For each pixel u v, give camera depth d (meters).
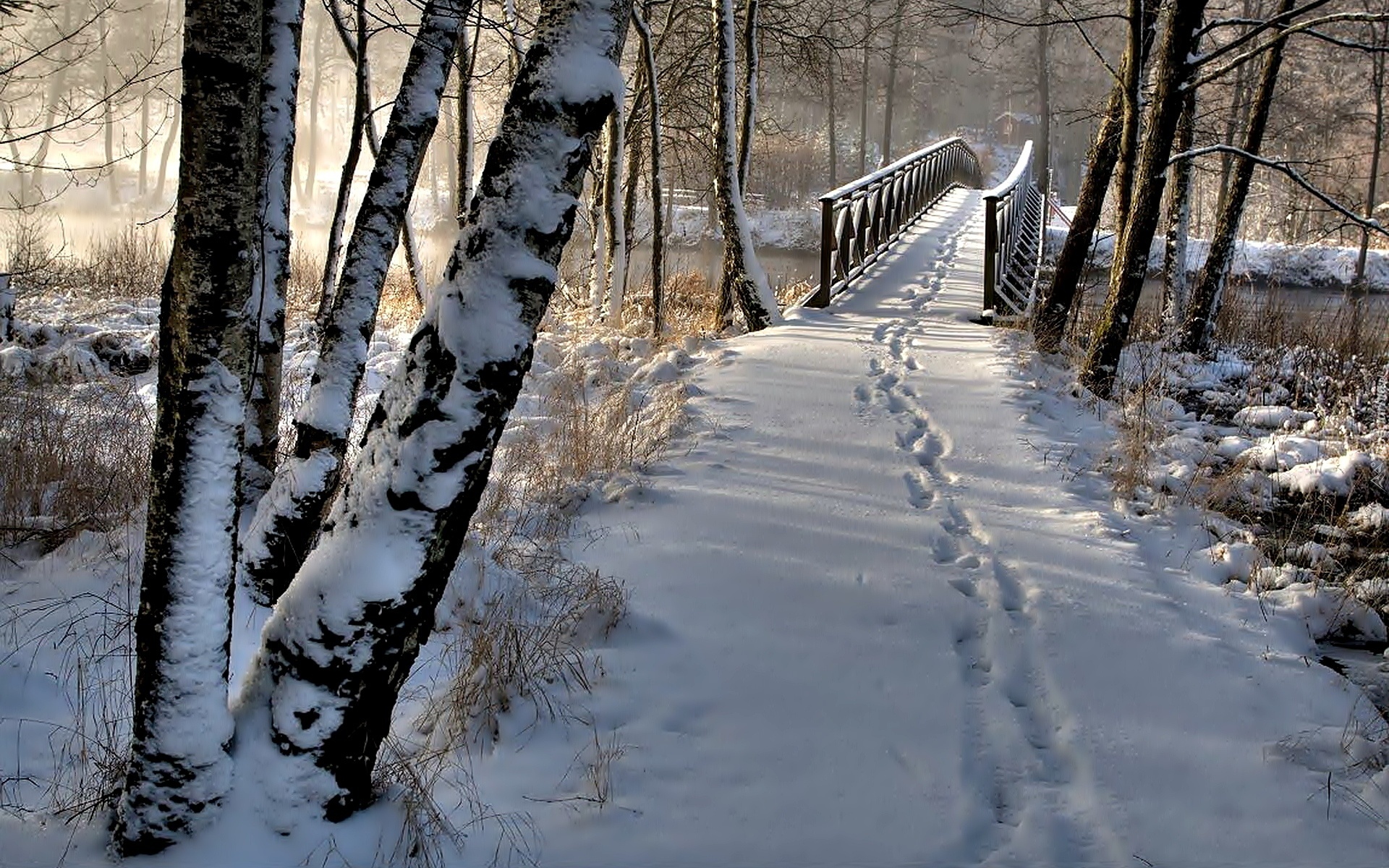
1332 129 26.97
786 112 44.91
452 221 30.20
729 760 3.62
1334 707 4.03
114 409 6.85
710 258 23.62
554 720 3.81
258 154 2.68
